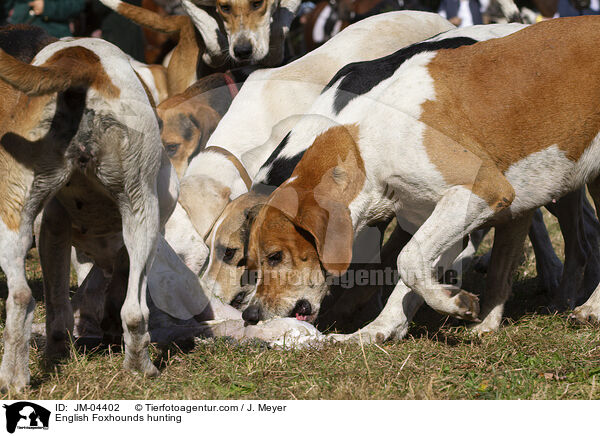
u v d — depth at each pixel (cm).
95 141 398
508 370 443
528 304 649
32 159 392
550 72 500
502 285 548
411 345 490
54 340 478
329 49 636
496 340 504
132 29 1143
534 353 482
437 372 444
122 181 412
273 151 486
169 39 1130
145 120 408
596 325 533
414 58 500
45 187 400
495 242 549
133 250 426
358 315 571
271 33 814
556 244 853
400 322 507
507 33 526
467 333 530
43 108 387
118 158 405
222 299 499
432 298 474
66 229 470
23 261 399
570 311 577
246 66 802
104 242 516
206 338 506
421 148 468
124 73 404
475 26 547
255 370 446
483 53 503
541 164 509
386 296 632
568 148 509
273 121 532
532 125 497
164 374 451
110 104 396
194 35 848
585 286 649
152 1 1087
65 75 378
